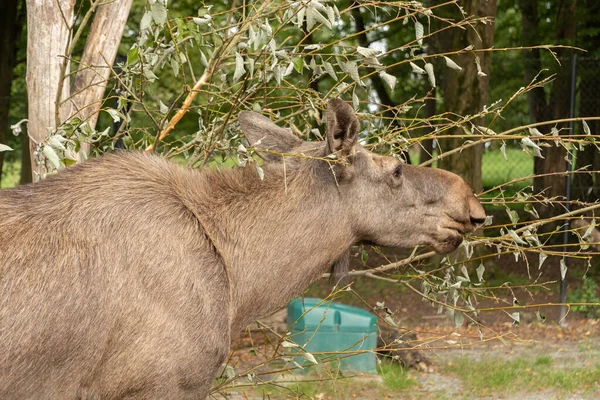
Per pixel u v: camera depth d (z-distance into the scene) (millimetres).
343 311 13336
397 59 27344
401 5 8133
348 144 6887
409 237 7383
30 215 6008
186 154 9055
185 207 6523
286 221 6934
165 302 6141
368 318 13273
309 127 8930
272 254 6879
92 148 9281
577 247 23781
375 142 9219
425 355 14016
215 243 6531
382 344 13820
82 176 6324
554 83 26984
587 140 8555
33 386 5777
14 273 5723
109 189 6277
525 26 32531
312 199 7023
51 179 6281
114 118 7754
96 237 6043
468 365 13922
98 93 9297
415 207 7340
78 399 5988
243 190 6895
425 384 12977
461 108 21359
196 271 6305
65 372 5867
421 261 9984
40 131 8898
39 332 5715
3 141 25094
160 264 6160
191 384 6316
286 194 6969
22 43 27219
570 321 18375
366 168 7180
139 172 6504
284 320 15641
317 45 7914
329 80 25672
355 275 9133
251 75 7508
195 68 18516
